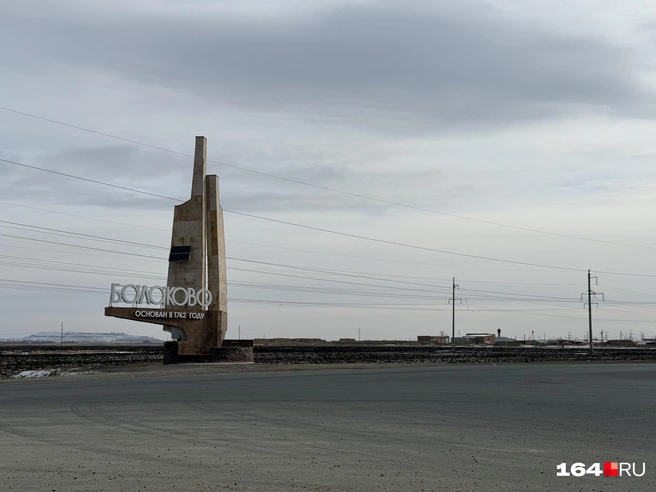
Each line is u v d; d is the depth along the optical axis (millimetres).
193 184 65000
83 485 13141
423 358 90688
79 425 20828
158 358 86188
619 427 21938
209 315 64250
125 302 61188
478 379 44938
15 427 20375
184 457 15938
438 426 21484
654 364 79250
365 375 48812
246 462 15438
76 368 60375
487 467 15250
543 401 30062
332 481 13664
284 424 21406
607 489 13438
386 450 17141
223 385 37688
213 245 65250
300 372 53344
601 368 65625
